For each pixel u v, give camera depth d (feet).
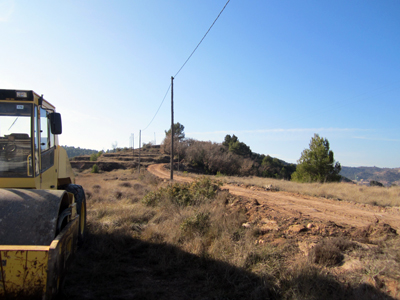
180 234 23.53
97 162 251.60
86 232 24.35
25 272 10.48
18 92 15.20
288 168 289.94
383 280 13.64
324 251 17.24
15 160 15.29
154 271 17.66
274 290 14.11
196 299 14.02
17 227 11.56
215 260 18.30
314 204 38.27
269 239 21.56
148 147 414.62
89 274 16.81
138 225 28.84
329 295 13.24
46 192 13.16
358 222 26.21
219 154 260.83
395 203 41.04
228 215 28.04
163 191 41.37
